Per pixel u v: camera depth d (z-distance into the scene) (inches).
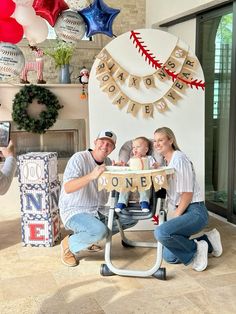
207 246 104.3
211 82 163.9
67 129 182.9
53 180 126.9
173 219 100.5
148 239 130.8
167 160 106.6
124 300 89.5
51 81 184.9
